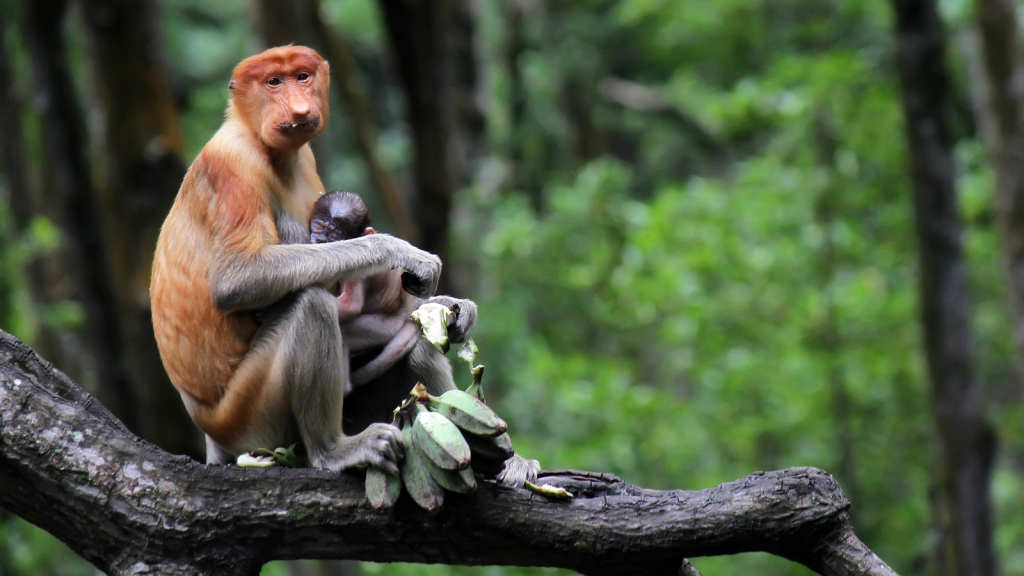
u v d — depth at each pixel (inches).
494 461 201.6
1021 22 653.3
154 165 453.4
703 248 622.5
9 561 500.4
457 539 204.1
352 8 1063.0
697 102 1111.6
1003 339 728.3
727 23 997.8
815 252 614.9
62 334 677.9
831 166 624.7
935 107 537.3
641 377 804.6
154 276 235.0
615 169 825.5
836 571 197.6
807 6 809.5
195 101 872.3
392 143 1033.5
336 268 219.9
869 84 637.3
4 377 209.6
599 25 1155.9
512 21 1033.5
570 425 650.8
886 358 605.9
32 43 527.2
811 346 618.8
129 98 449.1
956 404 538.0
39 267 637.9
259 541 204.8
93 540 206.1
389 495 199.9
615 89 1152.2
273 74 226.1
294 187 239.6
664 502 203.2
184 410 478.6
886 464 625.3
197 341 227.8
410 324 242.4
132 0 444.1
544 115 1066.1
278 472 207.6
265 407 223.9
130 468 205.9
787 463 618.8
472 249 783.1
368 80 1145.4
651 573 205.3
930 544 559.2
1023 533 704.4
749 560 582.6
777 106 637.9
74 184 537.6
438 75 622.2
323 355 217.9
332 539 205.5
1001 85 536.1
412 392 207.5
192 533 202.5
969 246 682.2
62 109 533.6
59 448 205.6
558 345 805.2
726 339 638.5
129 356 474.6
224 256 219.9
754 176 663.8
